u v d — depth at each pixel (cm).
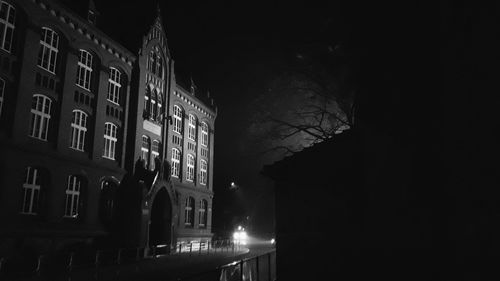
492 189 441
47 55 2634
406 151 615
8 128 2281
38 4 2512
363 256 749
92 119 2984
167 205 3616
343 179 891
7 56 2316
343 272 828
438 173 543
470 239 467
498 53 446
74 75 2803
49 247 2433
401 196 619
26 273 1916
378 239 683
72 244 2634
